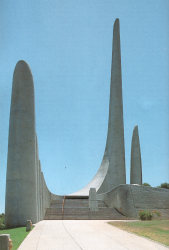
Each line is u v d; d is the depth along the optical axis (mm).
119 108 43938
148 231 13000
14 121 19016
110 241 10406
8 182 18609
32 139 19156
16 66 19719
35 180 19016
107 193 30141
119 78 44812
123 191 24891
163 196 25859
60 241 10555
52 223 18812
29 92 19453
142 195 24797
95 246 9406
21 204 18250
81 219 23328
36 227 16031
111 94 45031
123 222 18000
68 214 24938
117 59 45281
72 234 12586
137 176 42469
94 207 26453
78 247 9242
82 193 41031
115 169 42438
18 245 9766
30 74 19719
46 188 27938
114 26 46406
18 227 17250
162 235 11711
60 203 32500
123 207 24547
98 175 44250
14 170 18547
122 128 43656
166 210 25031
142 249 8828
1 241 7566
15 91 19344
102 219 23219
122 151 42969
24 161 18641
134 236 11641
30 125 19188
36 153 20438
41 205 22641
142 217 20766
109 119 45594
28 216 18312
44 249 8922
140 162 43344
